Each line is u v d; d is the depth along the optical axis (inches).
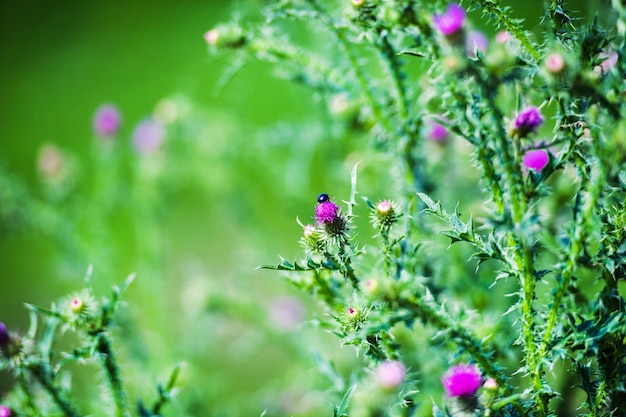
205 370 55.1
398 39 36.8
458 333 33.8
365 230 43.9
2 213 49.7
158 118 54.4
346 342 34.4
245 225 54.4
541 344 33.8
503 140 33.4
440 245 38.9
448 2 35.9
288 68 41.0
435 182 40.0
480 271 39.9
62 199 51.9
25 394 37.0
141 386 45.7
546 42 34.2
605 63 34.8
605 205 34.1
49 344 36.3
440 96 35.9
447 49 33.9
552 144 33.6
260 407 48.3
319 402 42.7
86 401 43.1
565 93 33.0
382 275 34.6
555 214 37.7
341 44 38.3
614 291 34.3
